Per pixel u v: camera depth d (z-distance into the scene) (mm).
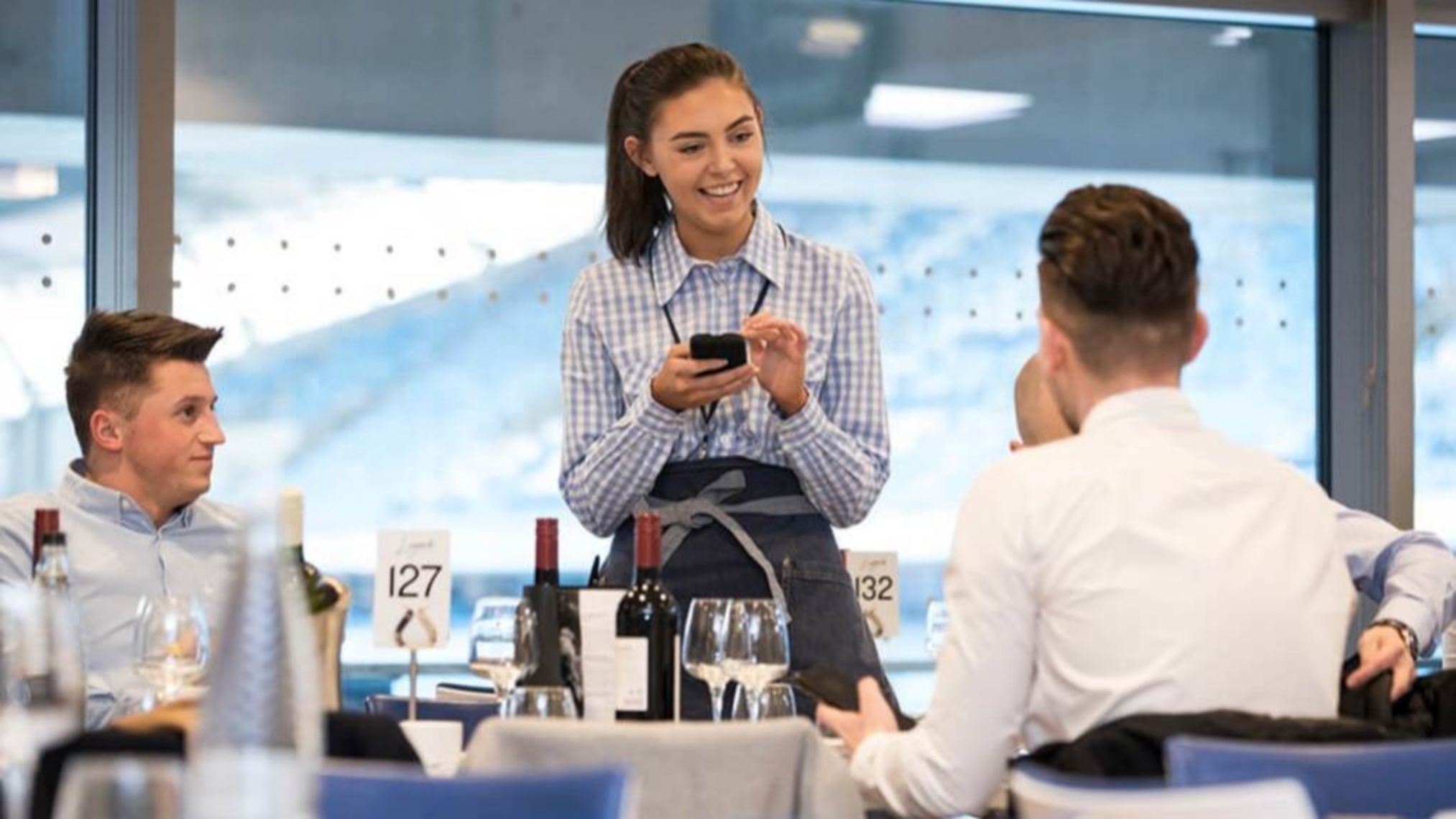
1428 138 6809
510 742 2584
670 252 3779
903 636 6316
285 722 1580
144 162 5562
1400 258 6461
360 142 5898
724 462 3648
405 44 5945
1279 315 6633
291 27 5832
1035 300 6457
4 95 5574
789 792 2627
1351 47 6574
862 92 6305
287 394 5832
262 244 5809
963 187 6398
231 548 4086
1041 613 2607
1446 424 6789
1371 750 2107
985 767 2635
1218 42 6582
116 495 3965
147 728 2328
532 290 6066
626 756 2574
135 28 5547
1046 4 6395
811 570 3633
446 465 5984
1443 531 6777
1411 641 3250
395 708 3453
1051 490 2594
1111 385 2656
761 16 6223
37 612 2236
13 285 5582
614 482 3605
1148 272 2604
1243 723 2355
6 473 5582
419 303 5965
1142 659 2527
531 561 6047
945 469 6379
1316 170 6660
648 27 6145
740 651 3104
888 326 6336
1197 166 6574
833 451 3586
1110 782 2092
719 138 3639
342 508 5891
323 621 3025
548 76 6066
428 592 3385
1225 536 2582
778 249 3777
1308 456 6664
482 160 6016
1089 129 6488
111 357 3973
